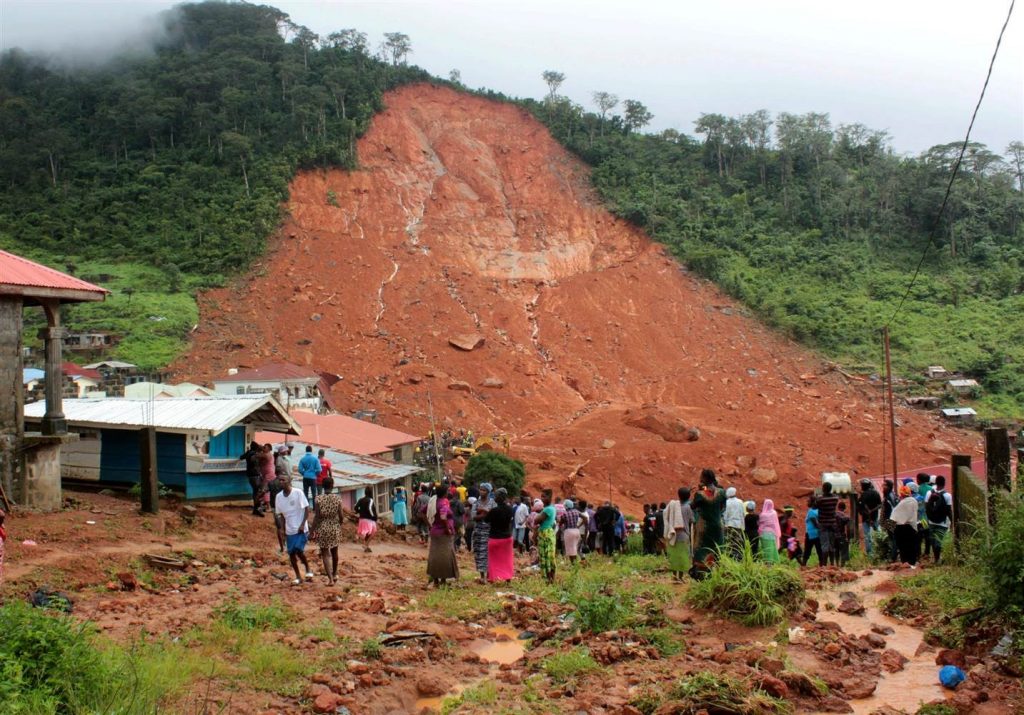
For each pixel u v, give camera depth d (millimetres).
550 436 54031
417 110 109312
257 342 67438
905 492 16016
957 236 101375
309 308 73062
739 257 92062
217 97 104438
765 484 46531
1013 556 9289
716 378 69625
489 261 88625
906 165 112500
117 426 20328
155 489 17750
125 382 56500
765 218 101312
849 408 64625
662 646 9406
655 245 91188
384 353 67000
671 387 67562
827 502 17047
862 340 78500
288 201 88375
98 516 16844
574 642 9852
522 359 69625
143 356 62688
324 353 66312
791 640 9391
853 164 118500
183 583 13078
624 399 65750
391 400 59219
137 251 83250
